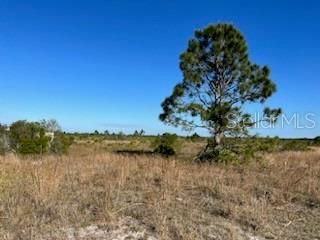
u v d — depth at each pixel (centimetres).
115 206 850
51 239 670
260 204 969
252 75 2183
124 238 698
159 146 2684
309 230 808
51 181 1025
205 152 2058
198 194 1089
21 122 2520
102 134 8869
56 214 796
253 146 2002
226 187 1158
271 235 758
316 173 1577
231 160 1908
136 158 1930
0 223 732
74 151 3062
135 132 8469
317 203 1048
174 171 1398
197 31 2212
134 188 1136
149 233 725
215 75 2200
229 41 2148
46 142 2477
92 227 743
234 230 760
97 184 1189
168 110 2117
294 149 3431
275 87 2178
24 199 908
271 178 1380
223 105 2041
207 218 837
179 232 714
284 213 936
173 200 984
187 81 2134
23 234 679
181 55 2158
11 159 1703
